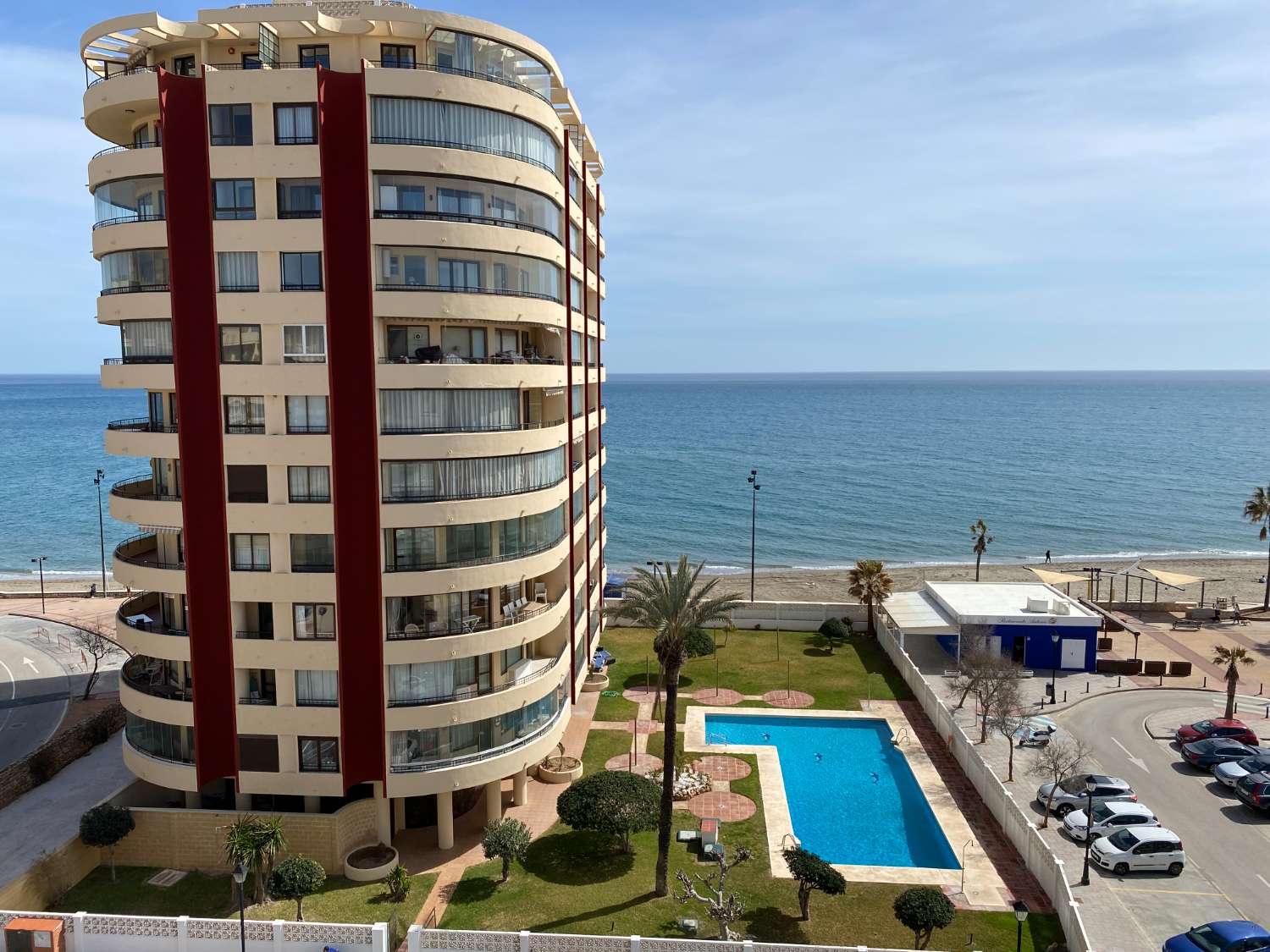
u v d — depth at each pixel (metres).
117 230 31.03
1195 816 37.75
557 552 37.66
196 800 34.00
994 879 31.89
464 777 33.19
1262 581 91.56
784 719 49.03
